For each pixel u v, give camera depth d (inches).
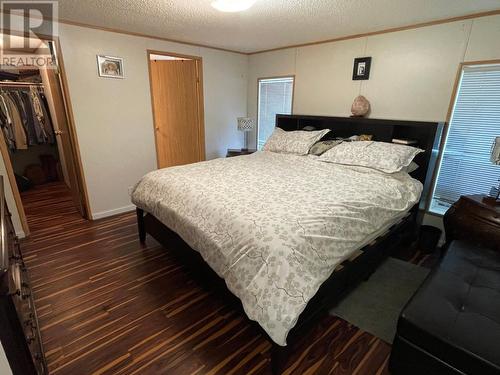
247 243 57.1
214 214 67.4
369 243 78.7
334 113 137.9
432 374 49.2
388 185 90.2
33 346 40.7
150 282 86.2
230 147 185.3
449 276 62.0
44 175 189.8
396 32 111.4
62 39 108.4
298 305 50.3
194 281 86.7
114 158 133.0
